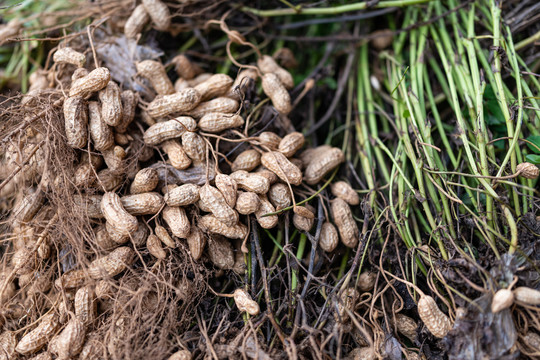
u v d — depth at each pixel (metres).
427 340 0.54
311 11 0.66
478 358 0.51
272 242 0.60
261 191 0.56
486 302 0.51
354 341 0.56
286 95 0.61
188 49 0.70
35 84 0.62
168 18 0.64
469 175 0.55
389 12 0.68
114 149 0.56
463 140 0.57
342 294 0.55
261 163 0.59
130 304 0.53
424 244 0.57
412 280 0.55
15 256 0.56
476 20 0.63
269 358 0.52
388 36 0.68
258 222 0.57
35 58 0.69
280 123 0.62
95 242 0.53
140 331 0.52
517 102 0.57
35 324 0.56
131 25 0.63
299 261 0.57
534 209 0.56
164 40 0.68
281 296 0.57
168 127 0.56
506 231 0.54
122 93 0.57
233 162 0.58
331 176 0.61
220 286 0.58
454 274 0.53
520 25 0.63
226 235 0.56
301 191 0.59
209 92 0.59
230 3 0.68
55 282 0.55
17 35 0.66
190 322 0.55
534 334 0.52
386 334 0.54
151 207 0.55
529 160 0.57
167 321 0.53
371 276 0.57
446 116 0.64
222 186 0.55
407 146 0.59
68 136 0.54
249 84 0.61
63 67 0.60
